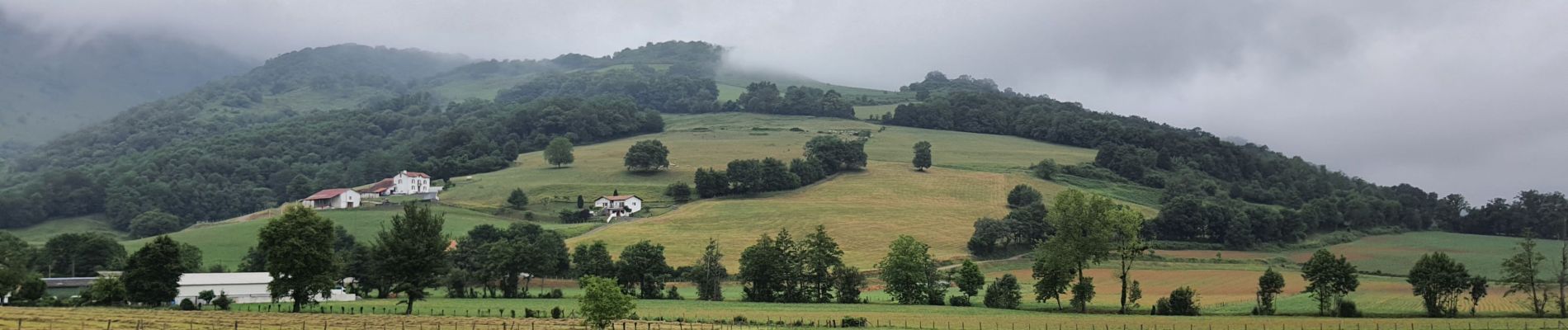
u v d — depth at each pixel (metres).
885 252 198.50
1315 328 103.06
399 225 124.69
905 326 103.75
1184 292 120.94
